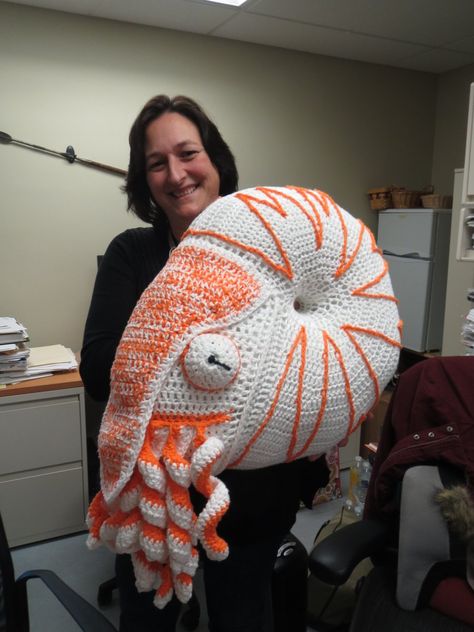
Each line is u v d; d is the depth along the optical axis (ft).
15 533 6.17
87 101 7.34
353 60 9.14
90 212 7.63
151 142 2.77
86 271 7.76
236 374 1.68
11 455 5.99
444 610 3.31
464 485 3.37
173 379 1.69
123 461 1.68
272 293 1.78
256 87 8.45
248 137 8.54
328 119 9.12
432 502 3.35
